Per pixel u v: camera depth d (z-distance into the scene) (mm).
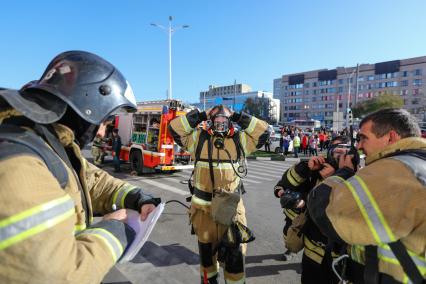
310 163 2434
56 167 967
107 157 14547
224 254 2783
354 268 1558
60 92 1057
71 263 836
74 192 1075
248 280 3408
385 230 1176
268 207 6496
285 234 3668
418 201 1149
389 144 1443
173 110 9500
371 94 89312
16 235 763
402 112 1451
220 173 2912
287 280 3418
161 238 4566
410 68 83000
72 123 1192
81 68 1130
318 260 2336
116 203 1500
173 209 6121
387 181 1214
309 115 102062
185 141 3277
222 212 2594
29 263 764
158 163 9422
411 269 1194
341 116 23609
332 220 1307
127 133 10945
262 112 84188
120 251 1035
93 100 1114
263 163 15266
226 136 2996
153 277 3342
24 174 809
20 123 1042
